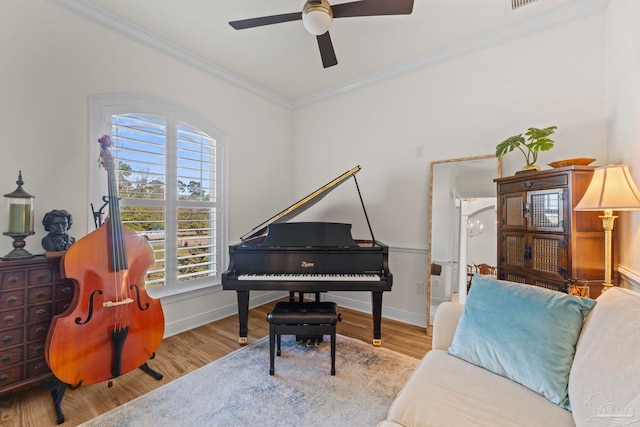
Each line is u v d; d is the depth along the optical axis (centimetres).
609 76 204
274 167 393
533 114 242
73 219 216
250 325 299
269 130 385
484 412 103
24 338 169
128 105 248
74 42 217
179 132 287
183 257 287
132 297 186
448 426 98
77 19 218
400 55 291
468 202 275
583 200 162
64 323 158
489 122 264
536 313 127
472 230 272
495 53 260
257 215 368
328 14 178
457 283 278
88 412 165
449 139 287
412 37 261
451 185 284
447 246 285
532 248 204
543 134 203
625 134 175
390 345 253
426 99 301
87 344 166
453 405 107
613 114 196
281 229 267
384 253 256
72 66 216
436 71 294
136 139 254
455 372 129
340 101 368
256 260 257
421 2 216
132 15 233
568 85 227
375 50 282
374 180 339
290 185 419
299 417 160
